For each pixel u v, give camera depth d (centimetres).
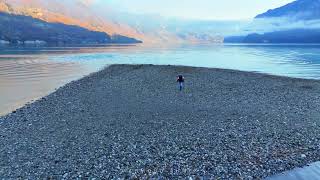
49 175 2042
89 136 2809
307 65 9812
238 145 2488
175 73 6519
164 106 3894
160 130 2927
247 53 17700
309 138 2667
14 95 4953
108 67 7831
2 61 10869
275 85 5303
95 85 5416
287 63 10575
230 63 10525
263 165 2100
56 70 8219
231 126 3027
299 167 2084
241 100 4209
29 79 6669
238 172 1997
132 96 4519
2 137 2856
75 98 4450
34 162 2264
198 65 9669
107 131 2939
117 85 5378
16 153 2452
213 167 2067
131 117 3416
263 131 2862
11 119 3462
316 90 4912
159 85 5297
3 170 2145
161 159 2220
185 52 18775
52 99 4425
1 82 6259
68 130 3011
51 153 2428
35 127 3141
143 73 6575
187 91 4806
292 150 2378
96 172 2055
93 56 13675
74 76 7069
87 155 2358
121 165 2144
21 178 2014
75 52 17025
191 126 3042
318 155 2283
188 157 2245
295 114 3500
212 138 2669
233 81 5641
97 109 3806
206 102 4100
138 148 2459
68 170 2105
